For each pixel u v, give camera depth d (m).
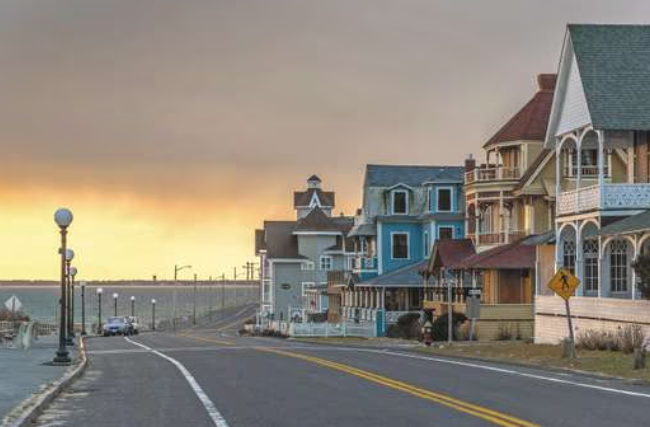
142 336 78.25
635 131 40.03
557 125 44.34
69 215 32.22
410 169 86.44
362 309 80.88
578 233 41.12
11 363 30.06
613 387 22.20
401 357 34.97
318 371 27.19
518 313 58.62
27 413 16.33
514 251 59.41
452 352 38.81
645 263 33.12
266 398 19.75
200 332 108.75
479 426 15.17
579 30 42.19
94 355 37.97
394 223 82.25
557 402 18.73
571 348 30.92
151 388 22.50
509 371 27.48
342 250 116.44
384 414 16.84
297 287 118.44
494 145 65.00
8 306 49.31
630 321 35.31
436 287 69.75
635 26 42.53
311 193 128.38
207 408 18.08
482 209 65.31
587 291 42.56
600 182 38.84
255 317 128.62
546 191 59.97
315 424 15.60
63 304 31.27
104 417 16.98
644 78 40.66
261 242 130.50
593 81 40.53
